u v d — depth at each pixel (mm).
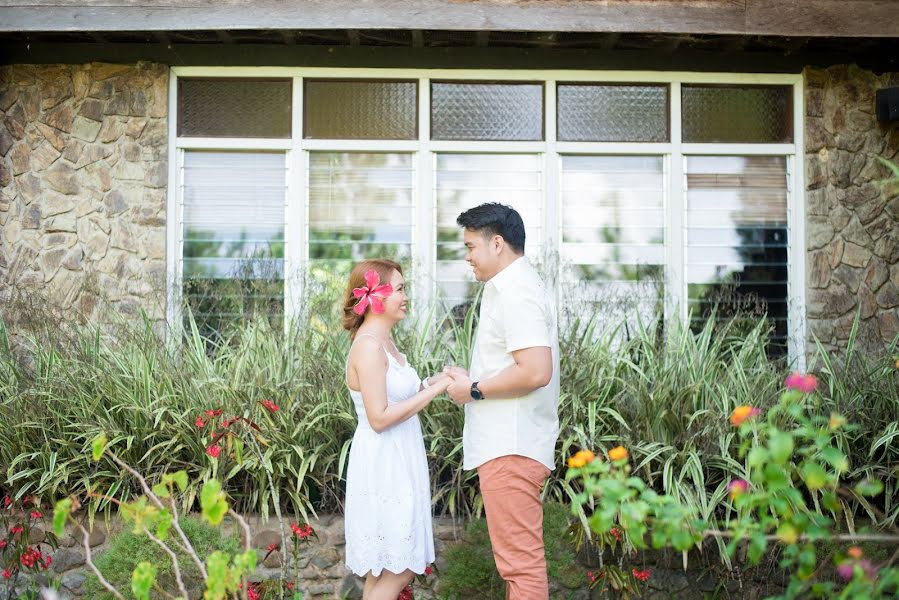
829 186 4930
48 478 3465
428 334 4402
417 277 4781
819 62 4934
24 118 4793
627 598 3252
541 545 2721
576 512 1966
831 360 4441
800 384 1909
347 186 4941
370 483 2760
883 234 4910
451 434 3760
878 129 4941
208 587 1952
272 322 4480
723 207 4996
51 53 4785
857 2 4398
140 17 4312
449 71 4898
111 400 3768
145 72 4809
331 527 3578
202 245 4895
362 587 3549
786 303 4961
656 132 4984
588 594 3521
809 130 4922
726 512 3527
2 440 3674
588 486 1915
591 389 3852
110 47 4801
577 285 4836
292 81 4891
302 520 3562
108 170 4801
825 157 4934
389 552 2746
